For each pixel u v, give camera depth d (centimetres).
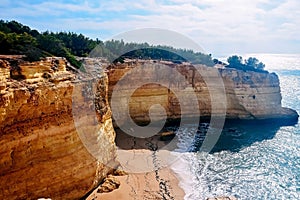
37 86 1872
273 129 5225
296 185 2884
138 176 2773
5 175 1712
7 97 1658
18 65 1872
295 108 7738
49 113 1947
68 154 2058
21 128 1781
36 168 1866
